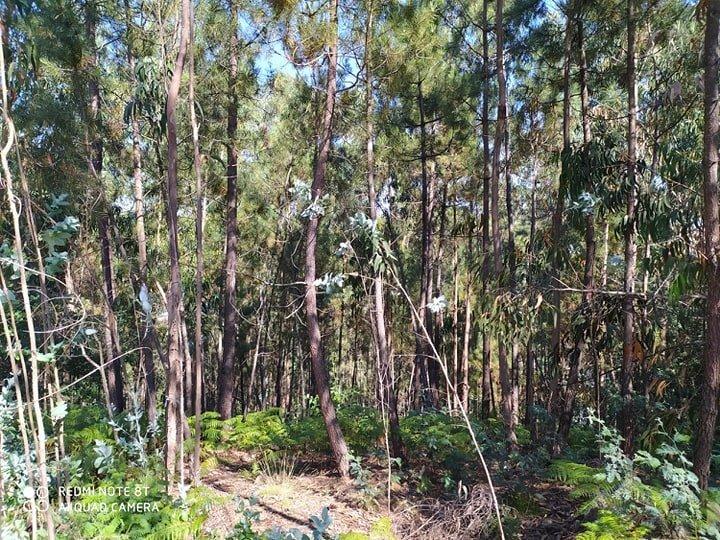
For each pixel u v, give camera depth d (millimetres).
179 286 5418
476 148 11734
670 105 7125
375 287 7156
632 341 6730
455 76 9594
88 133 6855
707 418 4273
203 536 4426
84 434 6395
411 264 15383
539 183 13711
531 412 9164
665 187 5844
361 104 7887
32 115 5727
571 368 7836
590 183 6633
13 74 2719
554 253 7059
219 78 8312
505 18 8094
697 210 5355
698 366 5953
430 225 14031
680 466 5008
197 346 5473
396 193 13641
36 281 3889
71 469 4281
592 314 6754
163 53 5941
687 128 7293
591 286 7297
